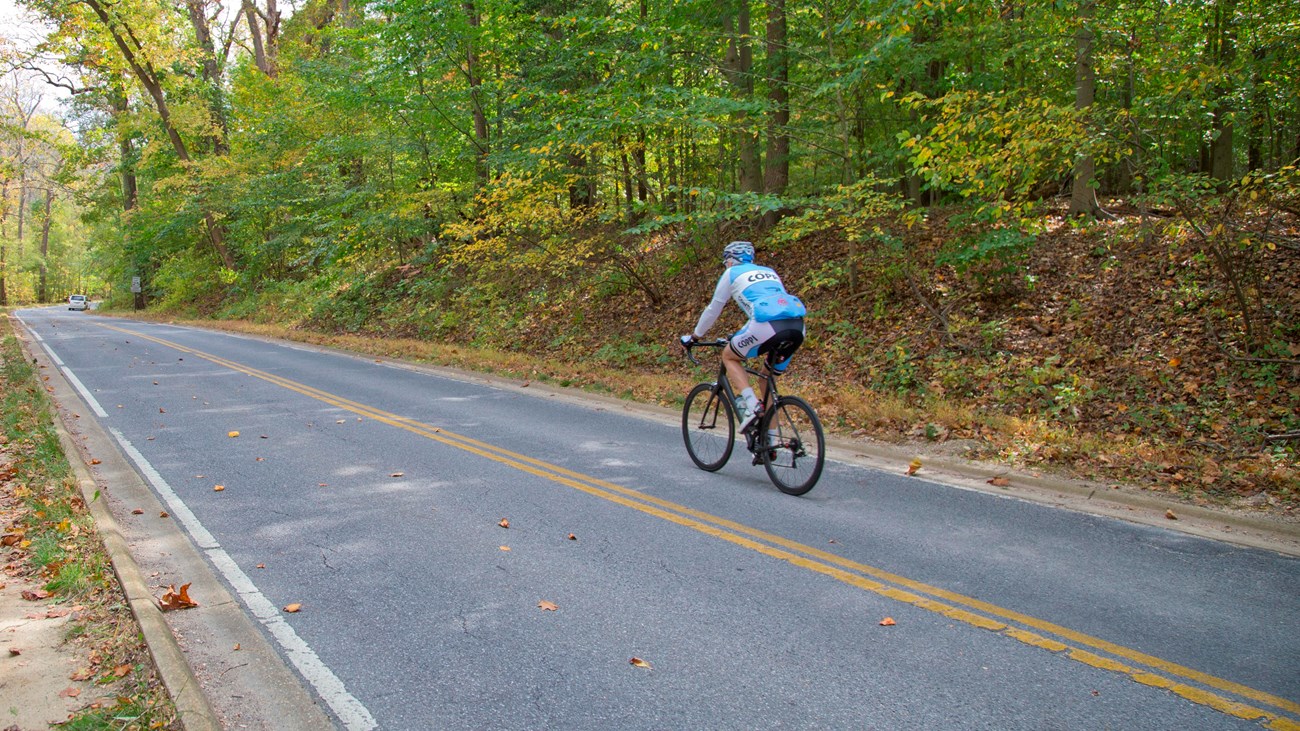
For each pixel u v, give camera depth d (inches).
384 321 850.1
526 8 719.7
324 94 855.1
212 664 141.9
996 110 319.3
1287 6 377.1
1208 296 375.6
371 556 195.2
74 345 767.1
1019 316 426.0
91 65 1256.8
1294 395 296.5
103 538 197.8
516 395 458.0
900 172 618.8
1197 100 370.9
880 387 400.2
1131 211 510.3
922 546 199.3
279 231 1135.6
